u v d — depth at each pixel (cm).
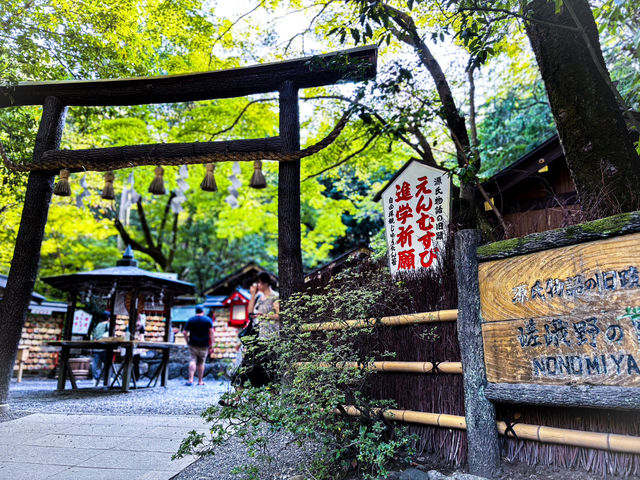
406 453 299
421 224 471
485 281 271
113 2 618
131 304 834
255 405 297
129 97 592
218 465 329
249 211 1427
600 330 218
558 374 230
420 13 531
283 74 544
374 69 501
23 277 555
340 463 290
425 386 304
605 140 328
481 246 278
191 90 571
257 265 1343
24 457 353
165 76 567
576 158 338
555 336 235
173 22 661
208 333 947
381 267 422
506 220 662
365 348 338
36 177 588
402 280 342
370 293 320
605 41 707
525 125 1025
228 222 1482
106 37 649
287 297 479
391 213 501
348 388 313
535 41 367
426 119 424
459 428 277
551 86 356
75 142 1052
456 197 619
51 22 625
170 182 1324
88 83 587
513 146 1004
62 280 862
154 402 628
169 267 1792
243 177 1281
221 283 1388
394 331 328
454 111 530
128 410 554
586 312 225
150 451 369
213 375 1202
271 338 343
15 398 677
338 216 1402
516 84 1056
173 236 1841
